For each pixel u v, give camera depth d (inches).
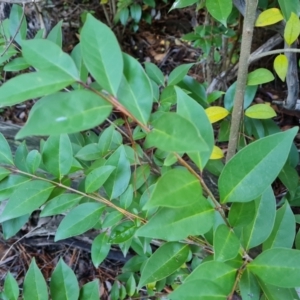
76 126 11.8
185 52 61.8
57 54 12.6
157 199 13.2
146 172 25.3
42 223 35.5
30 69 44.4
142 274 19.5
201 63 52.4
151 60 61.9
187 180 13.9
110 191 21.1
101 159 24.6
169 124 12.4
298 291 24.5
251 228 17.9
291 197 30.3
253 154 15.0
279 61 24.3
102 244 22.2
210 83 44.8
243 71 21.8
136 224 21.0
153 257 19.7
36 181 20.5
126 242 22.5
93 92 12.4
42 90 12.2
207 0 21.9
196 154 14.4
